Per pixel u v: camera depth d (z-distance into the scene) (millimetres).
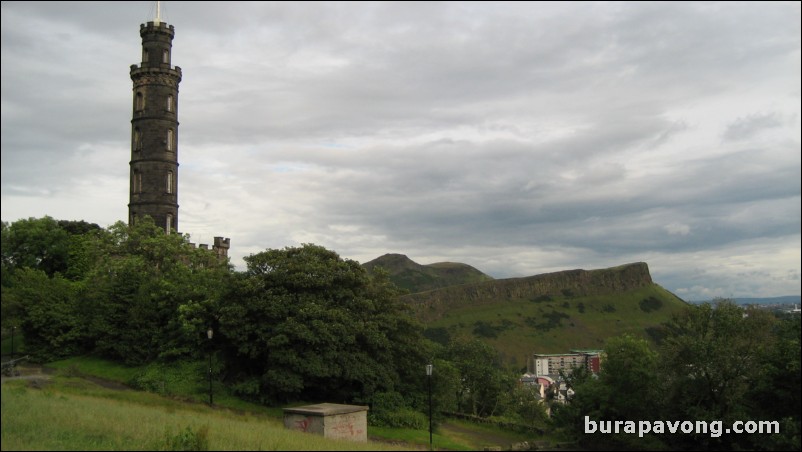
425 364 55062
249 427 31359
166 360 51562
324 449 26797
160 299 54594
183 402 44312
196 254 70438
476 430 56062
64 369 51219
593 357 153000
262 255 52438
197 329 50938
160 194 82750
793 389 47906
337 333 48625
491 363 79875
